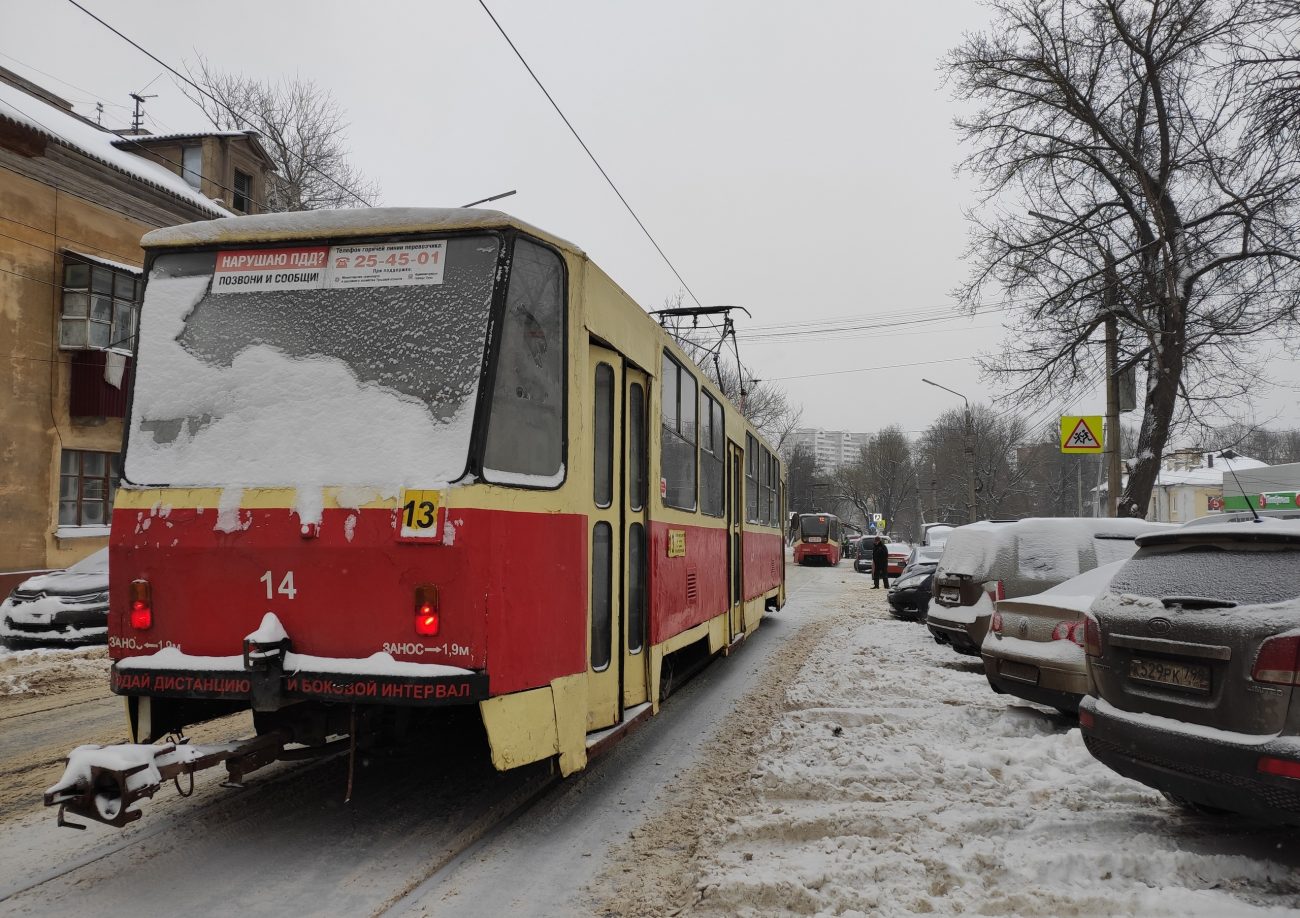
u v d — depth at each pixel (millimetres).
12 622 11461
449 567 4012
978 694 8414
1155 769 4191
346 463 4238
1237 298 16297
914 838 4375
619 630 5617
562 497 4715
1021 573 9672
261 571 4180
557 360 4797
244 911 3611
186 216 19141
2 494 15477
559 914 3615
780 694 8758
